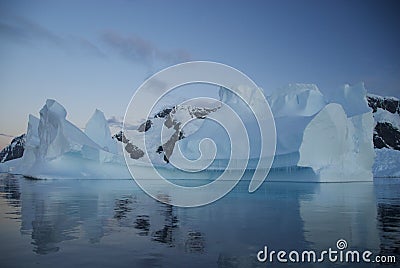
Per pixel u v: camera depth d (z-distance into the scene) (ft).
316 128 72.33
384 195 45.27
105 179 78.84
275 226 23.53
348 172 73.97
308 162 73.00
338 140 72.28
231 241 19.30
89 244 18.51
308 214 28.81
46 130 80.07
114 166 81.97
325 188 58.18
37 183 65.26
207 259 16.07
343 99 91.40
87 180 75.15
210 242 19.07
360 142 75.97
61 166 77.41
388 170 99.25
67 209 31.01
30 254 16.61
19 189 51.55
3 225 23.34
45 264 15.16
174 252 17.10
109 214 28.40
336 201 38.55
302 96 94.43
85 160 79.61
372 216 27.53
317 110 93.09
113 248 17.74
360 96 89.10
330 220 25.76
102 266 14.97
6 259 15.83
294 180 76.28
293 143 82.89
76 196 42.22
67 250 17.34
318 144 72.59
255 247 18.07
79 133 81.20
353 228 22.74
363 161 76.23
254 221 25.58
